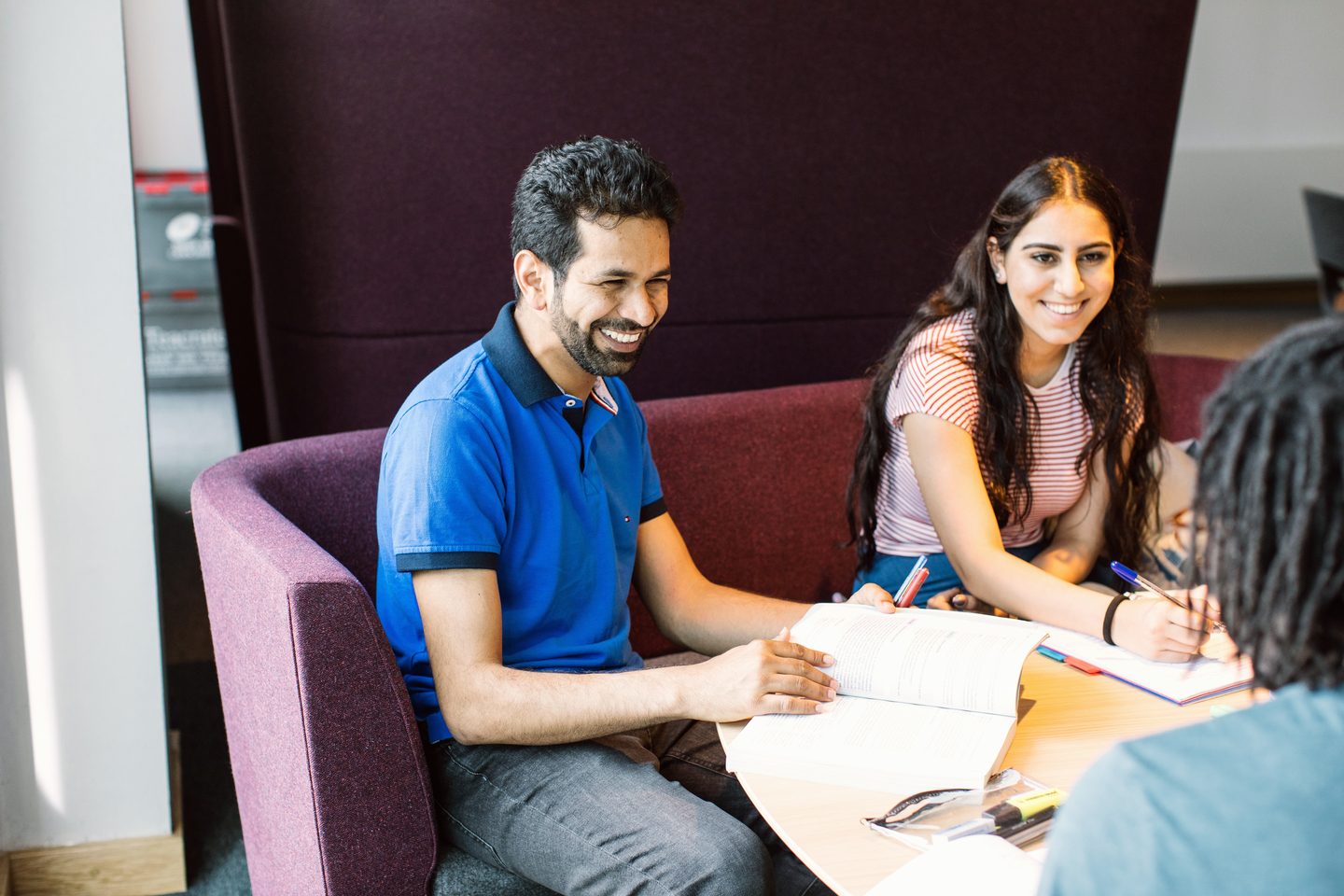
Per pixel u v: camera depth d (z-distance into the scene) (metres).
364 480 2.04
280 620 1.48
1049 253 1.89
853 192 2.87
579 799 1.52
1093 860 0.73
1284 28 7.15
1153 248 3.21
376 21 2.48
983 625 1.50
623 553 1.79
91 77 1.94
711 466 2.38
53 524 2.04
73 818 2.15
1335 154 7.36
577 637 1.71
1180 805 0.70
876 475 2.17
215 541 1.67
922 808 1.19
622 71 2.64
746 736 1.33
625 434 1.79
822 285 2.91
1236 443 0.74
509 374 1.62
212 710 2.89
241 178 2.70
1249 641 0.76
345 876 1.54
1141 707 1.44
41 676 2.09
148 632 2.12
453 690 1.53
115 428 2.04
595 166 1.52
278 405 2.76
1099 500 2.13
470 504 1.55
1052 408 2.05
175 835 2.20
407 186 2.58
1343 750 0.69
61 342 1.99
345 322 2.63
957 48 2.87
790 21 2.72
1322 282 5.00
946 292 2.09
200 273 5.79
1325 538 0.70
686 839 1.45
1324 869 0.67
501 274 2.68
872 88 2.82
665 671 1.47
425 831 1.57
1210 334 6.68
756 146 2.77
